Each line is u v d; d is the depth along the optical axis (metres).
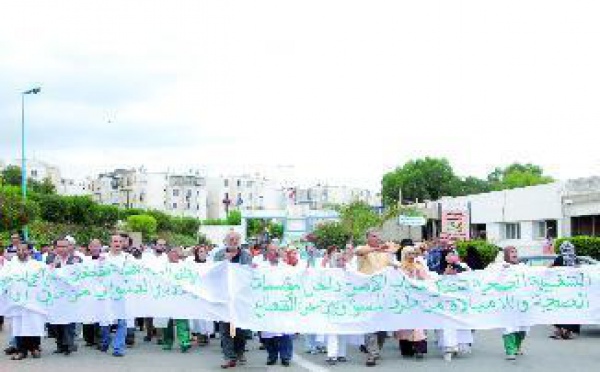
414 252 15.22
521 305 14.81
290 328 14.20
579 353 15.32
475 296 14.80
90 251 15.80
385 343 17.19
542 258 23.62
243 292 14.27
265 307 14.26
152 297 15.23
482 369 13.38
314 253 23.62
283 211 65.81
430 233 55.50
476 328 14.73
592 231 38.47
